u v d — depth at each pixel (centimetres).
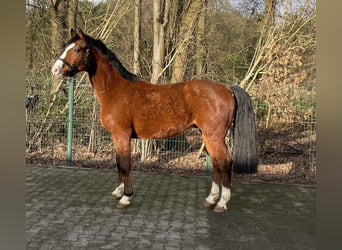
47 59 602
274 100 526
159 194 392
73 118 548
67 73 330
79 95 555
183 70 552
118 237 271
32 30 598
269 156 542
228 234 282
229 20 594
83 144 555
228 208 349
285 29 532
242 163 320
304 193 411
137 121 329
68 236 271
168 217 319
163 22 548
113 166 523
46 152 562
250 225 303
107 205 350
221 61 571
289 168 509
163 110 323
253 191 416
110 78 338
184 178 469
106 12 602
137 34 555
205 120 312
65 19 618
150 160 542
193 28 561
